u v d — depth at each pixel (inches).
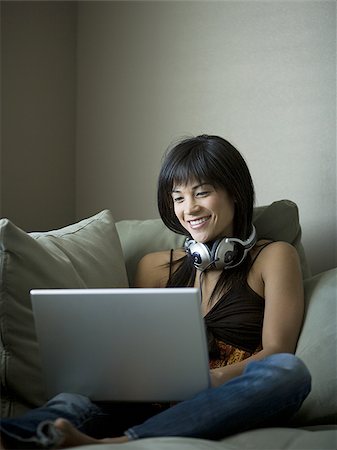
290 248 90.1
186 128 121.0
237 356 85.6
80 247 88.5
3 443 64.2
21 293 78.6
